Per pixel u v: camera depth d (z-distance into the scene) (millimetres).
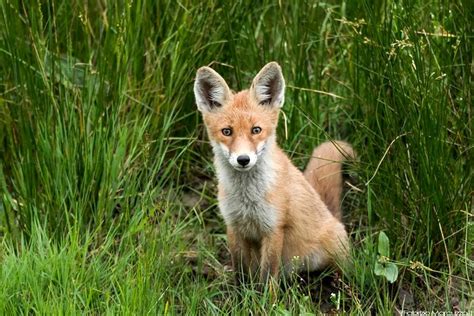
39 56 10820
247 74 12250
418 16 11273
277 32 12398
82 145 10602
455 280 10172
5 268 9188
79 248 9680
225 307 9758
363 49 10984
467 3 10852
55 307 8617
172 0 12086
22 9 11531
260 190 9953
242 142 9766
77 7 11844
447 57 10867
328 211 10789
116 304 8836
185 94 11953
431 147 10109
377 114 10914
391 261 10023
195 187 12172
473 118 10656
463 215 10344
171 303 9352
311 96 11922
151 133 11516
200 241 10969
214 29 12000
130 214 10773
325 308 10195
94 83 11047
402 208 10562
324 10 12672
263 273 10109
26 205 10484
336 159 11219
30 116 10820
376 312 9820
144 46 11820
